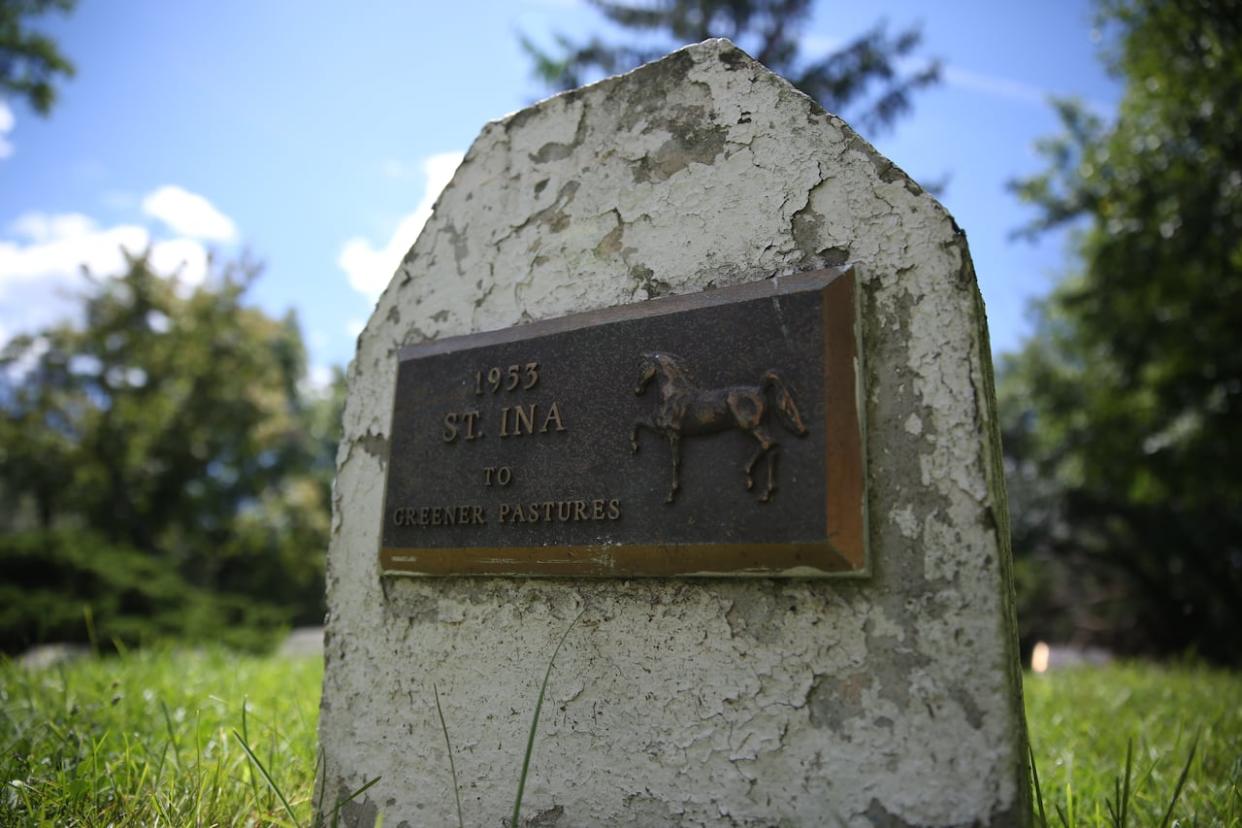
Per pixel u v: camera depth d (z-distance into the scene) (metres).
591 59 10.63
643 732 1.54
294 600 17.50
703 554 1.50
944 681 1.33
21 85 10.95
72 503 16.22
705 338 1.59
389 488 1.94
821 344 1.47
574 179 1.90
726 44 1.77
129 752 2.12
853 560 1.38
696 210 1.72
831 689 1.40
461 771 1.71
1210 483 9.44
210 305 17.05
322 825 1.83
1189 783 2.33
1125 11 9.17
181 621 8.39
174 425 16.77
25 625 7.16
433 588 1.85
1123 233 9.52
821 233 1.57
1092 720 3.32
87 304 16.69
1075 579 18.47
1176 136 9.17
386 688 1.85
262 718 2.66
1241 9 8.02
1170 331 9.39
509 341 1.85
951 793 1.29
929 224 1.47
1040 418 12.39
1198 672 5.66
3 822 1.73
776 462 1.46
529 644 1.70
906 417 1.42
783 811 1.40
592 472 1.66
